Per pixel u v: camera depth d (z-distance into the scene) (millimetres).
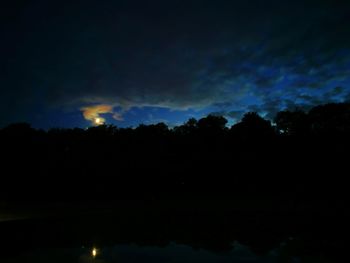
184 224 11219
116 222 11461
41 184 21047
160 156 23703
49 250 7773
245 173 22812
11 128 23141
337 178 20750
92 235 9492
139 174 22844
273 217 12109
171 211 13461
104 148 23656
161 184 23016
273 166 22484
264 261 6934
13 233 9375
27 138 22750
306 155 22031
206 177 23188
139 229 10414
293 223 11062
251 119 25141
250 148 23547
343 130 23453
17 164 21688
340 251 7672
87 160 22641
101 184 21953
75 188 21344
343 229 10102
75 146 23438
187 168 23266
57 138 23734
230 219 11953
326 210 13008
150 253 7617
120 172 22641
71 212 12844
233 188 22766
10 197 19141
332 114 24141
